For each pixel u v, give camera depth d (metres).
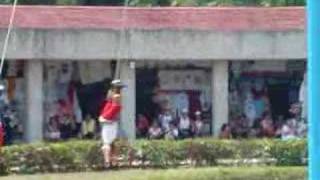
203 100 37.75
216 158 27.73
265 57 36.72
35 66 35.88
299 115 37.19
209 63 37.56
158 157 27.36
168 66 37.62
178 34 36.31
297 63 38.06
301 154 28.14
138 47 36.09
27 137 35.75
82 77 37.28
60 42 35.53
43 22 35.50
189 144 27.53
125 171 26.09
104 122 26.91
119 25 36.03
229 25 36.69
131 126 36.03
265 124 37.22
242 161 27.94
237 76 38.09
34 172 26.20
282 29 36.78
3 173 25.83
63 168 26.50
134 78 36.38
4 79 35.88
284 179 25.03
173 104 37.66
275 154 28.11
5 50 33.53
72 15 35.88
